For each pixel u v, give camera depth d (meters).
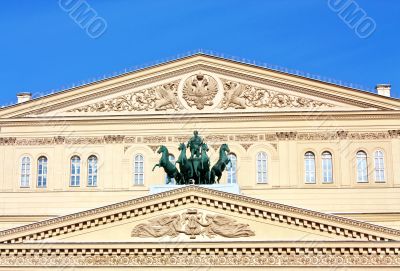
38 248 74.88
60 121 91.88
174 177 79.25
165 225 75.38
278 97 91.25
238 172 89.69
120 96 91.94
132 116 91.25
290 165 89.88
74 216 75.44
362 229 74.00
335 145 90.25
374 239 73.88
